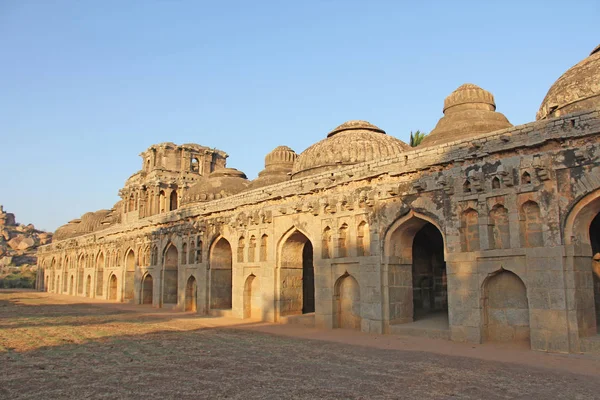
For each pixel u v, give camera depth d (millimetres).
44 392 9117
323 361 12383
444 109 22344
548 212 13484
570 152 13250
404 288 18234
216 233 27078
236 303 25016
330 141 25562
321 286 20094
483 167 15086
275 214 22859
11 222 121938
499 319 14820
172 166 50188
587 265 13570
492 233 14781
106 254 43250
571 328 12836
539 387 9516
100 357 12805
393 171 17609
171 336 17359
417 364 11883
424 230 21938
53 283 58438
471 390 9297
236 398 8727
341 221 19531
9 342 15453
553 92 17969
